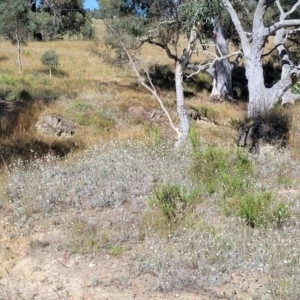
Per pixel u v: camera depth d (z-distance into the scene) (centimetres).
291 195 735
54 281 503
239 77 2911
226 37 2492
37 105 1563
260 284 470
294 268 488
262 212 614
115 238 600
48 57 2545
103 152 1020
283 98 1684
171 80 2505
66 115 1479
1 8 2356
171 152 1000
